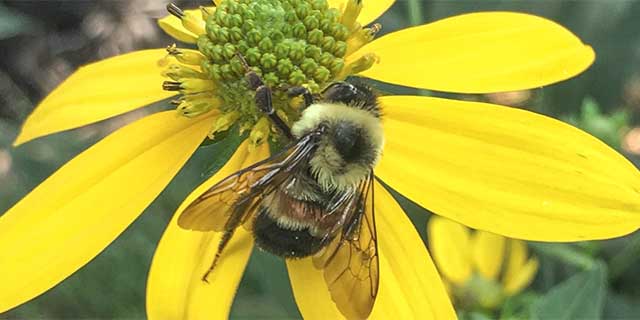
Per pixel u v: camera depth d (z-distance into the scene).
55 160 0.24
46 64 0.28
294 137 0.12
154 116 0.13
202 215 0.11
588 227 0.12
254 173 0.11
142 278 0.25
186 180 0.23
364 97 0.12
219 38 0.12
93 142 0.24
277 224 0.12
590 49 0.12
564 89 0.23
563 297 0.15
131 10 0.26
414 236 0.12
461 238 0.18
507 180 0.12
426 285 0.12
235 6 0.13
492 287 0.18
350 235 0.12
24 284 0.12
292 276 0.12
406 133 0.12
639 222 0.12
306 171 0.12
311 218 0.12
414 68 0.13
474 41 0.13
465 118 0.12
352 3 0.13
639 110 0.23
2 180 0.25
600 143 0.12
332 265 0.12
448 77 0.12
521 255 0.18
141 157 0.12
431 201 0.12
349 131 0.12
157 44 0.26
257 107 0.12
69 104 0.13
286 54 0.12
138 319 0.24
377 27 0.13
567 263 0.19
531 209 0.12
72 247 0.12
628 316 0.20
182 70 0.12
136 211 0.12
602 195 0.12
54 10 0.28
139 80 0.13
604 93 0.23
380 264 0.12
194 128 0.13
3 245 0.12
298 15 0.13
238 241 0.12
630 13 0.22
